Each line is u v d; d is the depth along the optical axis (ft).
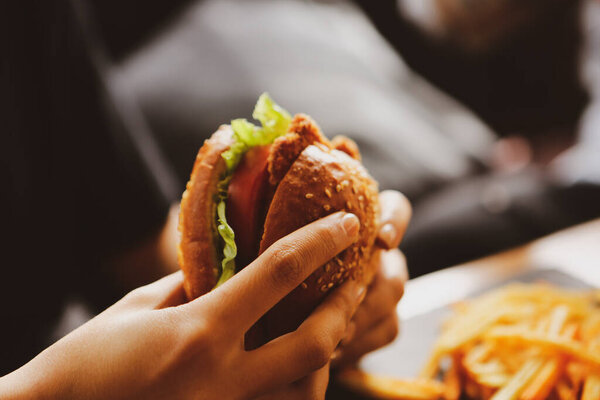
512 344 1.61
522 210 3.26
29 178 1.78
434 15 4.68
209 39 3.97
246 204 1.31
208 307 1.12
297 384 1.24
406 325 1.89
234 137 1.36
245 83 3.67
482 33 4.45
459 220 3.26
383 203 1.55
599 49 5.29
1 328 1.77
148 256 2.03
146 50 4.19
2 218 1.73
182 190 3.34
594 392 1.47
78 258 2.04
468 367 1.60
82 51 1.84
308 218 1.25
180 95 3.62
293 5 4.56
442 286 2.09
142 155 2.00
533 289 1.83
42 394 1.11
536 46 4.68
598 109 5.45
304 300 1.26
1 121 1.70
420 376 1.66
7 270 1.75
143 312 1.16
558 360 1.54
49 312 1.89
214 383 1.11
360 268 1.33
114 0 4.19
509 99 5.19
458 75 5.20
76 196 1.90
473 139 4.71
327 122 3.62
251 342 1.28
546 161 4.96
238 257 1.32
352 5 5.20
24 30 1.72
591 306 1.83
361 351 1.54
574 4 4.32
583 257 2.20
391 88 4.45
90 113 1.85
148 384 1.09
